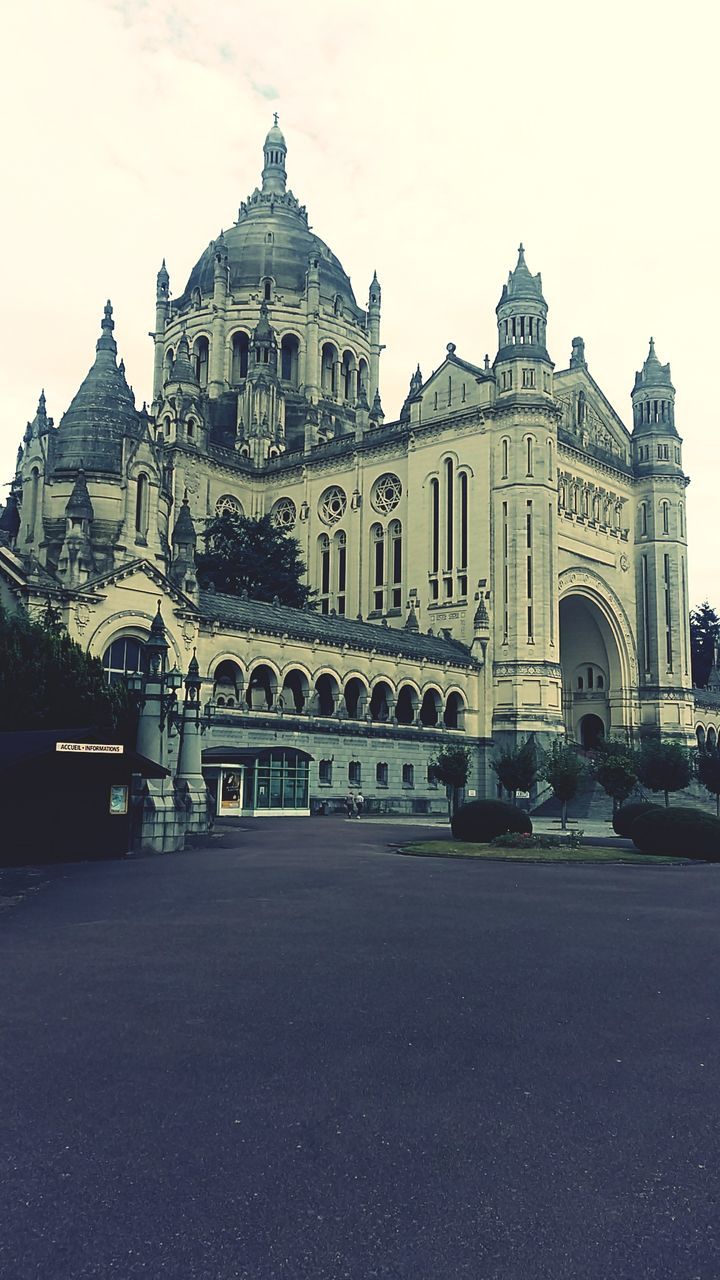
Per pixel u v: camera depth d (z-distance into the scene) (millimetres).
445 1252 5953
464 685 81125
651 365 106188
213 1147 7496
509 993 12750
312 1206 6547
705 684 132125
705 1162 7336
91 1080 9039
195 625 59062
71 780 31734
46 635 42156
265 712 63844
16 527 66688
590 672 102250
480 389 87625
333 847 36906
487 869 30000
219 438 106438
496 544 84750
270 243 115312
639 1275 5719
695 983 13453
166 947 15648
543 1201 6660
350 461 97438
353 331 115625
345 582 97125
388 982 13297
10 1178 6918
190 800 43250
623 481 102188
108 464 58500
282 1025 11016
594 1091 8891
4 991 12555
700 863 34656
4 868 28453
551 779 53000
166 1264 5781
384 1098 8648
